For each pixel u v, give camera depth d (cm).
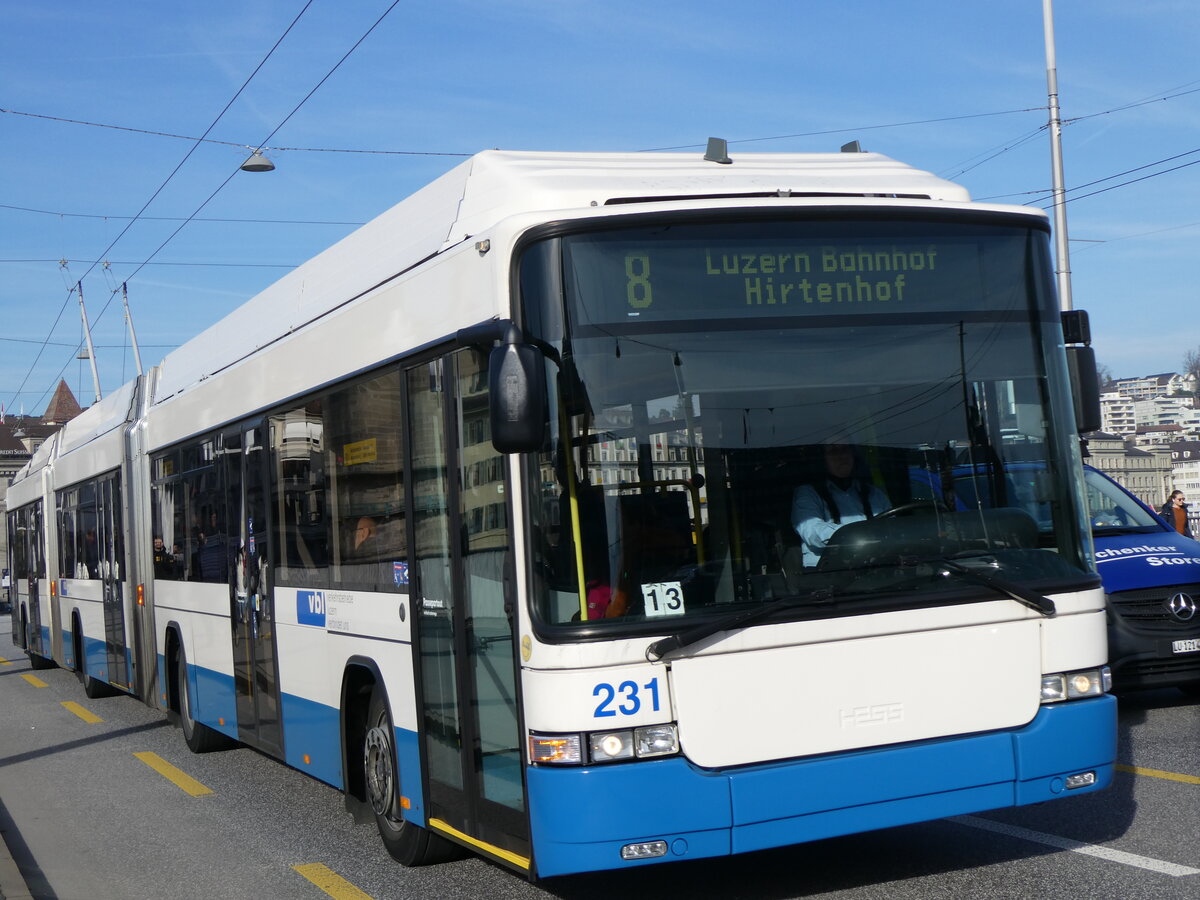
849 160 681
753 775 514
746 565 527
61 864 802
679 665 513
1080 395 591
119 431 1438
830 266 558
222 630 1034
